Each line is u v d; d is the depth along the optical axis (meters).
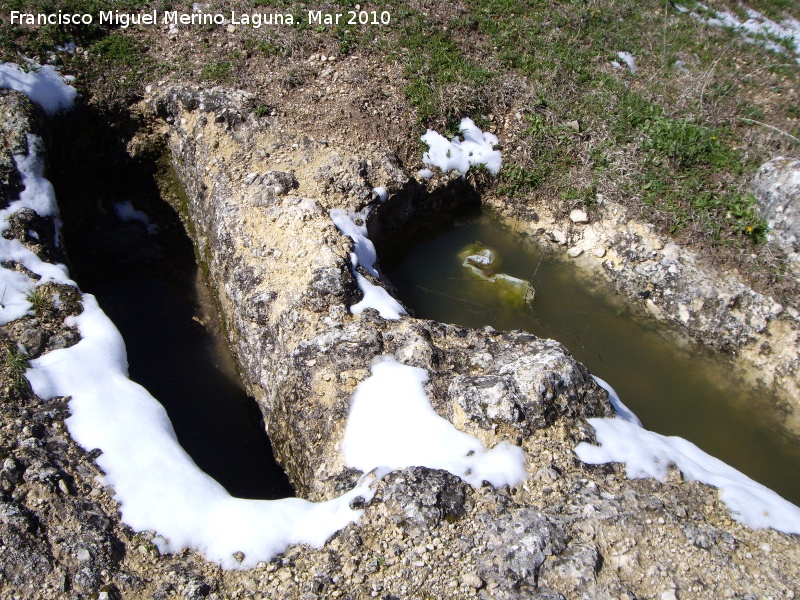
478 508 1.20
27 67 2.00
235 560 1.14
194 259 2.04
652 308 2.02
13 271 1.56
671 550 1.19
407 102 2.17
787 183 2.00
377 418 1.32
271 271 1.66
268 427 1.55
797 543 1.24
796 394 1.85
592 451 1.32
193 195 2.01
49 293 1.54
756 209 2.05
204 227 1.94
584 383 1.40
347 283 1.58
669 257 2.02
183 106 2.05
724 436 1.76
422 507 1.17
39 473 1.19
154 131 2.12
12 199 1.70
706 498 1.29
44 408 1.31
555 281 2.08
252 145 1.96
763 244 2.01
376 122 2.10
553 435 1.33
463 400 1.33
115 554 1.13
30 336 1.42
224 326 1.84
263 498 1.48
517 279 2.01
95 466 1.24
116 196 2.11
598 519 1.20
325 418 1.36
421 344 1.43
